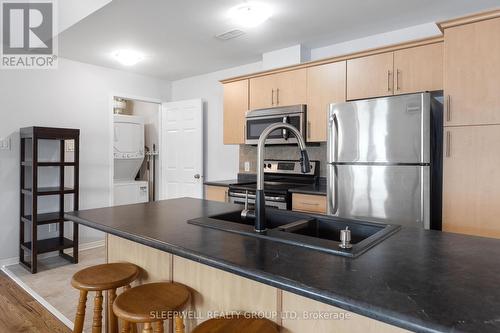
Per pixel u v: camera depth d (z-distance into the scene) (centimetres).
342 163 258
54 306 248
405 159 230
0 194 330
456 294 77
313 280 85
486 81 207
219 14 256
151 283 149
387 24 279
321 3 240
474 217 212
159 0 233
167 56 366
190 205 210
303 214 171
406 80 258
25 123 345
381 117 240
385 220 238
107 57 369
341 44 324
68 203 376
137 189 470
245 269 95
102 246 407
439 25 223
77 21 269
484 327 62
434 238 129
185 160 448
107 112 412
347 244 110
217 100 432
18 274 311
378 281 84
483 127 209
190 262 143
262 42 321
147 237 129
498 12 202
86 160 394
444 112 222
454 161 219
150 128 531
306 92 316
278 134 329
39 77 354
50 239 355
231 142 380
